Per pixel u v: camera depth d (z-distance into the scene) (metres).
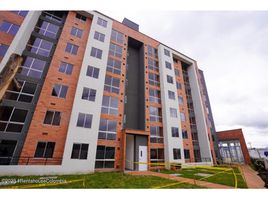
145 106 18.38
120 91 16.95
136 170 14.20
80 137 12.20
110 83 16.67
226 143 30.64
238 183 8.45
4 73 8.46
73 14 17.14
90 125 13.09
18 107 11.20
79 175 10.16
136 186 7.18
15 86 11.62
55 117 12.30
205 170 15.27
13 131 10.52
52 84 13.09
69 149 11.39
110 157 13.70
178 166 15.84
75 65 14.95
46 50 14.17
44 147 11.12
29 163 10.22
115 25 20.11
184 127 21.92
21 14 13.59
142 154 15.18
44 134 11.38
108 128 14.63
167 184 7.78
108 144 14.01
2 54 11.55
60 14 16.89
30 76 12.49
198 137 23.88
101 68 15.77
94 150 12.41
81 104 13.26
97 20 18.14
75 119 12.50
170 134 18.44
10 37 12.34
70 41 15.63
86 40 16.75
